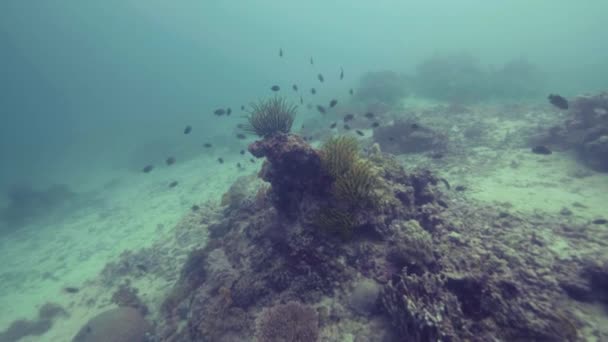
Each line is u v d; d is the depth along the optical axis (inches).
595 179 378.0
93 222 724.7
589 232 272.4
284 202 273.7
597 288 200.2
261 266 257.1
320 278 231.8
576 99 522.9
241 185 531.8
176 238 498.3
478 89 1065.5
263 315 212.2
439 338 151.3
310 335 195.6
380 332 192.2
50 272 530.9
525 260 232.5
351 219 236.7
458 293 183.9
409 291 182.7
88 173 1273.4
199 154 1150.3
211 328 235.6
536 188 387.2
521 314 165.2
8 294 493.4
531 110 747.4
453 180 458.0
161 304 357.1
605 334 169.6
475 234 269.7
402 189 295.0
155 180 952.9
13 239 733.3
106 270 475.5
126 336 312.3
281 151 250.4
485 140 593.0
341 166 253.1
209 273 290.5
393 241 230.4
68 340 350.0
